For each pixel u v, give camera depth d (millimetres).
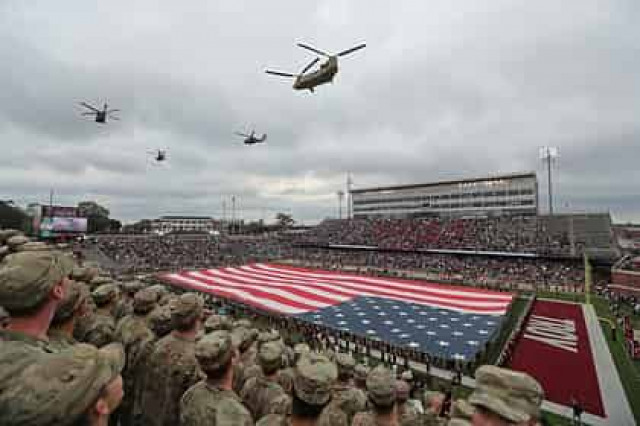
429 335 22281
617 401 16000
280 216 172125
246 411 3041
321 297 32562
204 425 3021
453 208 84688
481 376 2643
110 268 52094
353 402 4859
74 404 1381
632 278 35938
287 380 5105
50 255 2281
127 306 7027
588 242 52469
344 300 31547
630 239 84625
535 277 45562
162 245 70750
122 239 70812
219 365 3258
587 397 16391
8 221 58750
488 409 2438
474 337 21828
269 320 28203
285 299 31672
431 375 18453
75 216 56812
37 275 2062
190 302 4289
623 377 18391
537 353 21703
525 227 60719
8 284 1985
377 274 51500
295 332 25016
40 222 53688
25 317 2045
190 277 42781
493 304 29688
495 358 20734
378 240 70625
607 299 36562
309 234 84688
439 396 5766
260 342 6832
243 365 5633
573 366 19781
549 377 18453
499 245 56219
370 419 3900
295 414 3227
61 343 3506
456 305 29734
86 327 5191
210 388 3295
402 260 59938
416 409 5934
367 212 99000
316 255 70750
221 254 70312
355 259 64312
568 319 29297
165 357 4141
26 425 1298
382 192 96312
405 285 38281
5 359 1553
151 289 5480
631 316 29828
